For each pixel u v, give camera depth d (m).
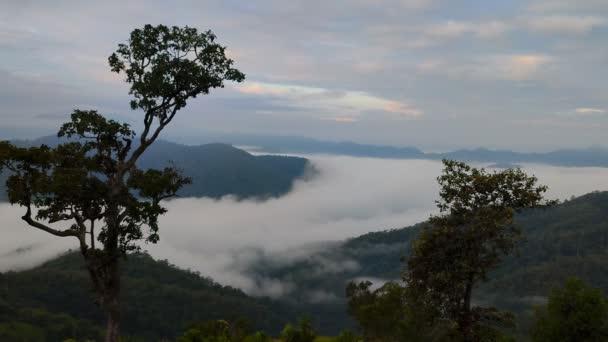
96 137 19.20
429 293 21.28
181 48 20.06
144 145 20.03
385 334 32.72
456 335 20.91
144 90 19.42
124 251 19.27
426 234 21.45
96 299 19.52
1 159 16.75
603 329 22.70
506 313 21.17
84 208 18.73
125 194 19.17
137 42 19.48
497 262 20.88
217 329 29.38
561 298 23.55
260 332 28.86
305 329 29.28
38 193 17.38
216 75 20.66
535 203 20.83
